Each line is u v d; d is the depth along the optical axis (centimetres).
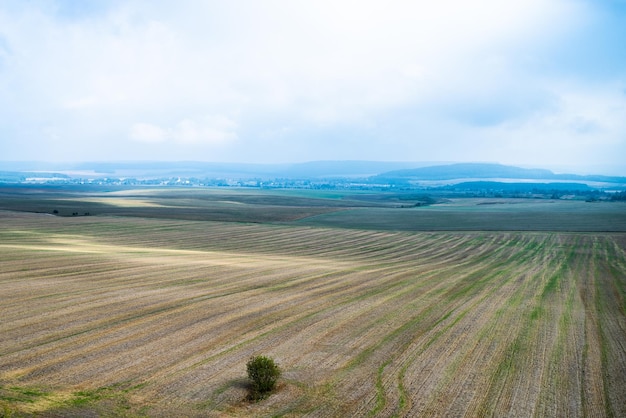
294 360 1880
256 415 1434
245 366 1803
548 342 2138
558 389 1642
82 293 2838
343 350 2002
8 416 1373
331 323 2394
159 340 2072
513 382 1694
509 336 2219
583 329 2355
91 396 1527
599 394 1609
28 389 1559
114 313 2453
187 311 2542
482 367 1827
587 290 3378
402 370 1789
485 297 3077
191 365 1798
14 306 2500
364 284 3428
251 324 2342
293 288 3212
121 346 1983
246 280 3431
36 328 2169
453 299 2997
